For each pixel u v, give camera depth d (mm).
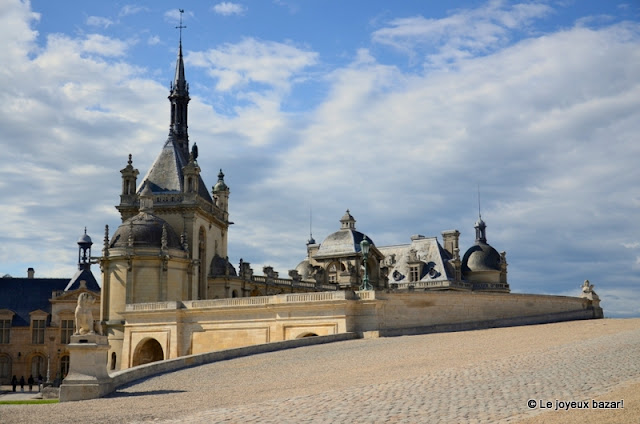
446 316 67500
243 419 23875
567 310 78688
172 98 112125
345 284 119875
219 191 111500
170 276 88812
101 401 32562
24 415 27734
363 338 59188
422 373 33438
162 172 101500
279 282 113812
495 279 150750
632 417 19141
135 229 88625
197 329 74438
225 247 110250
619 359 32406
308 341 54750
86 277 127562
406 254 149750
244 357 48375
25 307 123188
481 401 24188
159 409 28141
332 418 22969
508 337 50219
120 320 86625
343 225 133625
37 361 120312
